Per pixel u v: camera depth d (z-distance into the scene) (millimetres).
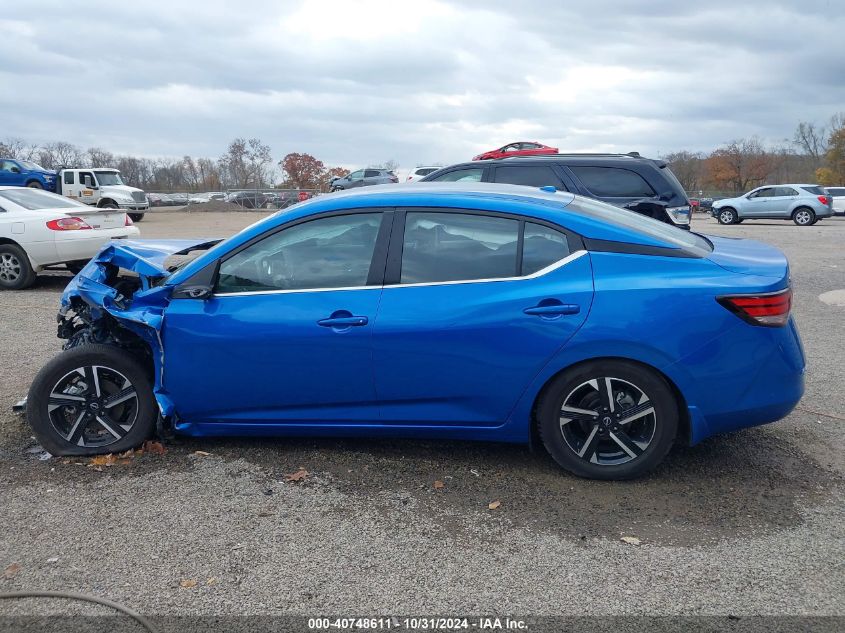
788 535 3369
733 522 3494
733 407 3748
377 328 3844
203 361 4020
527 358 3766
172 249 5062
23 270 10258
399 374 3891
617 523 3498
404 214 3988
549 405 3850
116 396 4270
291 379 3984
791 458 4215
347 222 4023
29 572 3113
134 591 2977
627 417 3809
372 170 37031
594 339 3693
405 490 3852
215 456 4277
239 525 3494
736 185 76938
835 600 2883
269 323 3934
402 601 2900
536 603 2883
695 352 3664
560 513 3596
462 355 3812
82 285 4227
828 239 18750
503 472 4059
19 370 6016
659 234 4047
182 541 3352
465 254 3904
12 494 3822
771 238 19203
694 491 3816
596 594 2938
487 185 4570
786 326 3781
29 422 4227
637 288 3695
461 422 3953
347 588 2988
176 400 4113
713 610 2830
